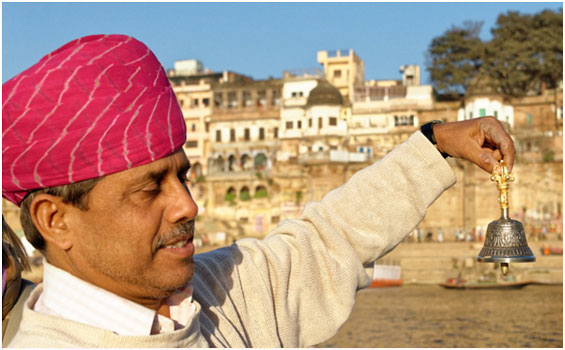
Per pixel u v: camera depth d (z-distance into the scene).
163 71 2.03
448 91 65.62
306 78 70.50
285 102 69.62
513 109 63.59
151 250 1.92
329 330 2.61
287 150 68.75
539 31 63.34
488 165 2.62
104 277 1.94
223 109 71.44
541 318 31.11
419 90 66.94
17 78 1.84
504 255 2.69
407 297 40.94
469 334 27.02
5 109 1.82
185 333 1.97
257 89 71.25
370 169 2.84
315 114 67.50
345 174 64.94
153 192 1.92
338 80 72.25
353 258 2.68
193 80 76.19
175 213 1.94
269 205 66.31
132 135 1.85
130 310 1.95
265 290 2.50
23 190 1.89
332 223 2.73
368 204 2.76
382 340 25.70
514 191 59.72
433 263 50.72
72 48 1.91
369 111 67.44
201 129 72.00
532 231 54.16
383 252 2.76
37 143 1.81
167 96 1.97
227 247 2.62
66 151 1.81
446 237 58.97
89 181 1.85
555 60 62.22
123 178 1.86
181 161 1.99
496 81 62.94
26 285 2.21
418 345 24.47
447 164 2.74
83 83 1.83
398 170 2.76
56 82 1.81
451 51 65.81
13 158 1.82
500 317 31.61
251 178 67.44
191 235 2.00
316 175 64.44
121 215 1.88
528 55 63.09
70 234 1.92
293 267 2.62
